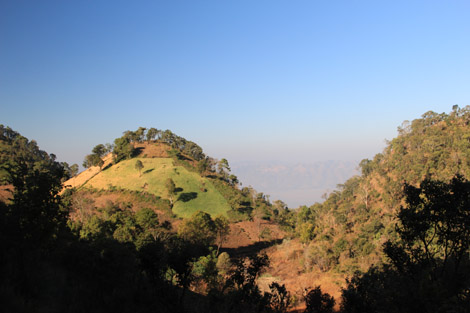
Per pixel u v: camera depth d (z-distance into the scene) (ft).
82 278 60.44
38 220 53.67
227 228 292.81
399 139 445.78
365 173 476.95
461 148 298.35
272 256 273.33
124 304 57.77
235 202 431.02
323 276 180.96
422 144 363.56
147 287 69.46
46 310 43.57
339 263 195.62
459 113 403.54
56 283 52.80
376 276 66.95
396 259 62.80
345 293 64.59
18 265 49.75
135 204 388.16
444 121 408.67
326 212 397.19
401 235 62.23
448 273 62.18
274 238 359.46
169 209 384.27
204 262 186.09
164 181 453.17
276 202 509.76
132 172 484.74
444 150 317.63
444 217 56.08
